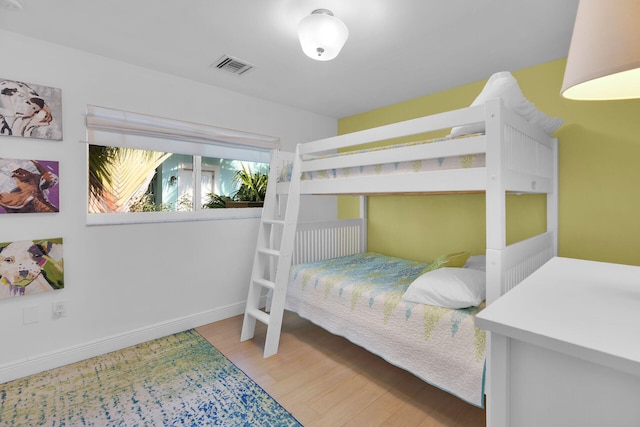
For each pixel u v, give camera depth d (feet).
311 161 7.45
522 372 2.14
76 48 6.96
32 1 5.29
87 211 7.32
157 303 8.38
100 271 7.48
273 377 6.55
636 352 1.71
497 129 4.47
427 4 5.27
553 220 7.27
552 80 7.39
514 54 7.07
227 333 8.68
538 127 6.18
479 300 5.16
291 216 7.67
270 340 7.43
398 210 10.74
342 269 8.55
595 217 6.89
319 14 5.14
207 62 7.63
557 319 2.20
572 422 1.96
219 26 6.05
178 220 8.77
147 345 7.96
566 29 6.03
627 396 1.76
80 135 7.07
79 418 5.32
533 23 5.83
